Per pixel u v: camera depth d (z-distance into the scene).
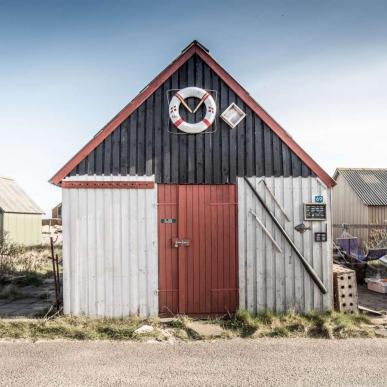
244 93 8.55
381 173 26.56
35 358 6.29
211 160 8.48
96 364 6.07
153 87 8.47
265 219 8.48
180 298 8.31
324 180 8.54
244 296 8.38
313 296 8.42
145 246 8.30
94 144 8.31
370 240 18.75
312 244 8.48
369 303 9.94
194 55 8.62
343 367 5.95
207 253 8.41
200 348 6.75
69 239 8.23
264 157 8.53
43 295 10.50
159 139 8.45
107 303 8.20
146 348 6.75
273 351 6.61
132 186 8.32
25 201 28.53
